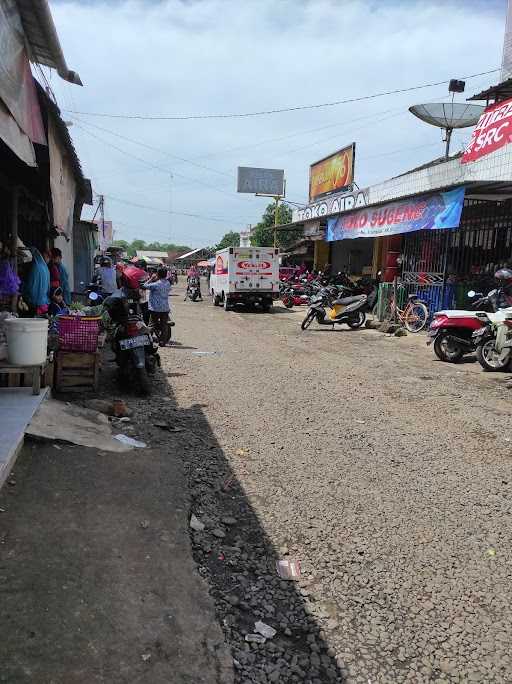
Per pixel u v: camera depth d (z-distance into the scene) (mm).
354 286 19266
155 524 3645
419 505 4191
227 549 3520
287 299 22500
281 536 3709
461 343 10062
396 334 13781
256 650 2664
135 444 5062
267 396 7281
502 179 10734
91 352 6695
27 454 4438
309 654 2666
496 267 13039
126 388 7270
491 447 5504
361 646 2730
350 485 4516
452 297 13422
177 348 11148
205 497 4188
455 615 2969
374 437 5719
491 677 2547
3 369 5391
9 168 6859
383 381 8477
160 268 11148
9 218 7660
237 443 5406
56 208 6828
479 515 4055
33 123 5359
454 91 16734
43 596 2787
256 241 51250
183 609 2854
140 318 7355
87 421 5434
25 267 8062
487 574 3334
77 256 20656
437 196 13109
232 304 20703
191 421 6016
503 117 10766
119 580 3006
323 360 10266
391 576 3297
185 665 2475
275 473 4719
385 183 15570
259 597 3072
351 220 18531
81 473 4246
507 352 9016
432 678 2539
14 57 4516
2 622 2570
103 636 2574
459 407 6988
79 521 3555
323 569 3355
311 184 26844
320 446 5398
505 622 2920
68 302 10836
